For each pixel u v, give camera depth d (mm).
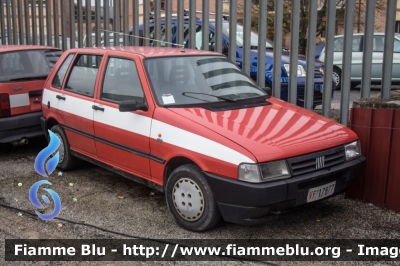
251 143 4172
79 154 6168
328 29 6227
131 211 5176
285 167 4129
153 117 4852
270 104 5309
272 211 4168
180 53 5609
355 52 12906
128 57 5418
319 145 4391
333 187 4484
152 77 5129
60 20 10953
